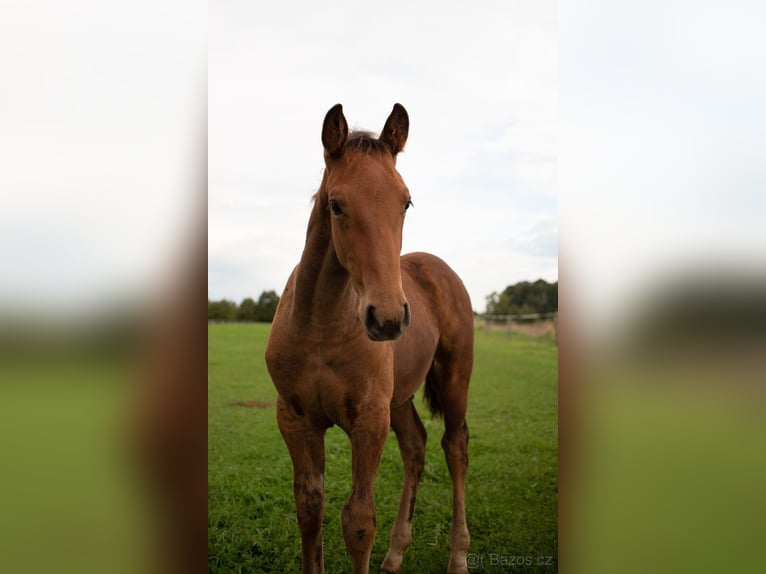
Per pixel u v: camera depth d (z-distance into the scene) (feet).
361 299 7.26
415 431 12.00
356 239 7.19
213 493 13.24
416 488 11.66
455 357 12.66
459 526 11.29
